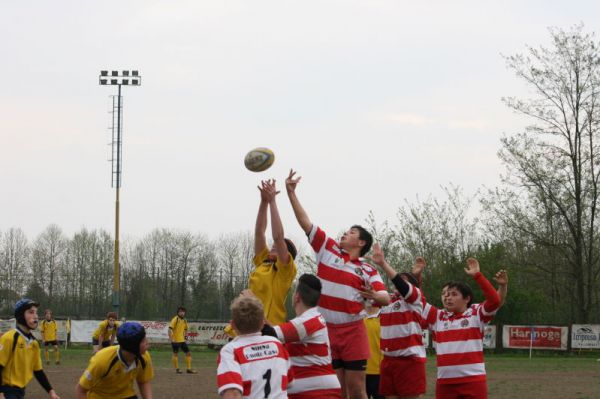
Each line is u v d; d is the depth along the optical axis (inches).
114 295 2442.2
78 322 2240.4
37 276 3599.9
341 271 437.4
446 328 476.4
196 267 3604.8
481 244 2345.0
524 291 2178.9
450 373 470.9
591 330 2010.3
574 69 2176.4
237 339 293.9
